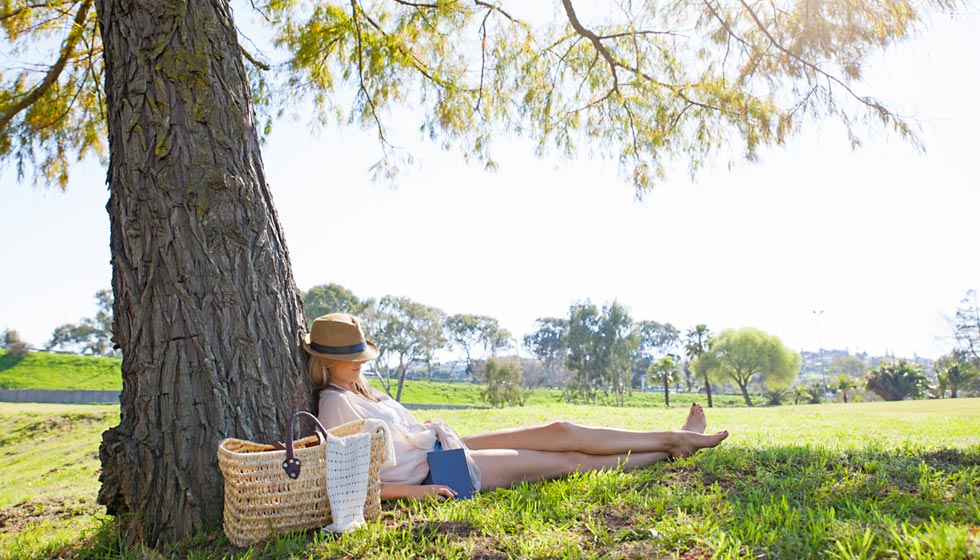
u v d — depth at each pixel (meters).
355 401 3.77
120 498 3.20
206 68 3.40
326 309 61.31
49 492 6.82
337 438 3.00
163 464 3.13
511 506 3.21
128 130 3.33
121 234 3.32
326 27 6.77
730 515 2.88
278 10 6.93
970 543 2.22
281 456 2.91
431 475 3.64
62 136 6.92
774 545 2.47
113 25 3.44
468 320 80.75
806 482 3.45
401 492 3.48
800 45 5.64
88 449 10.82
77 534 3.78
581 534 2.79
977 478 3.43
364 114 7.17
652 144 6.92
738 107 6.28
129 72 3.37
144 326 3.22
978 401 18.39
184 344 3.20
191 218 3.28
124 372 3.26
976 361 53.06
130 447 3.15
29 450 12.61
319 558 2.69
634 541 2.66
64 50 6.25
